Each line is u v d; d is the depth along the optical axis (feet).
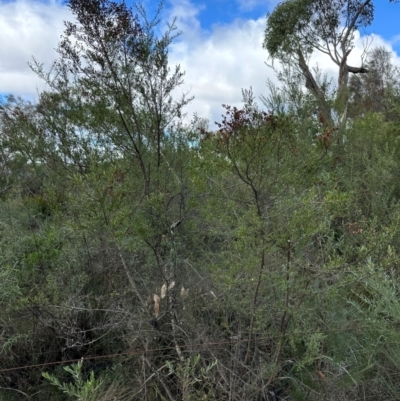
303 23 48.88
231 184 9.72
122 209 8.89
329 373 8.15
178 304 9.23
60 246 11.18
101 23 12.09
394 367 8.29
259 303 8.43
